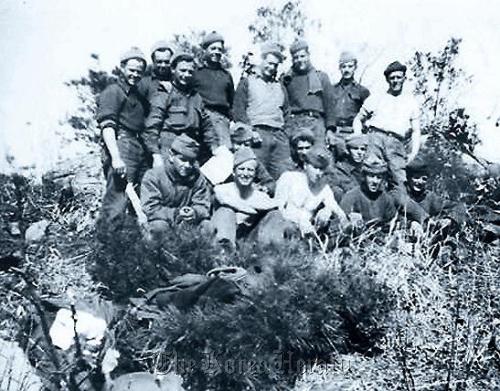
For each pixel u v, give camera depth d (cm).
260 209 689
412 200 723
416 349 620
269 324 601
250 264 654
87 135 725
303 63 738
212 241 666
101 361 596
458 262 691
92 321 606
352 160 716
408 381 594
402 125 747
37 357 598
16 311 625
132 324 620
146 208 679
